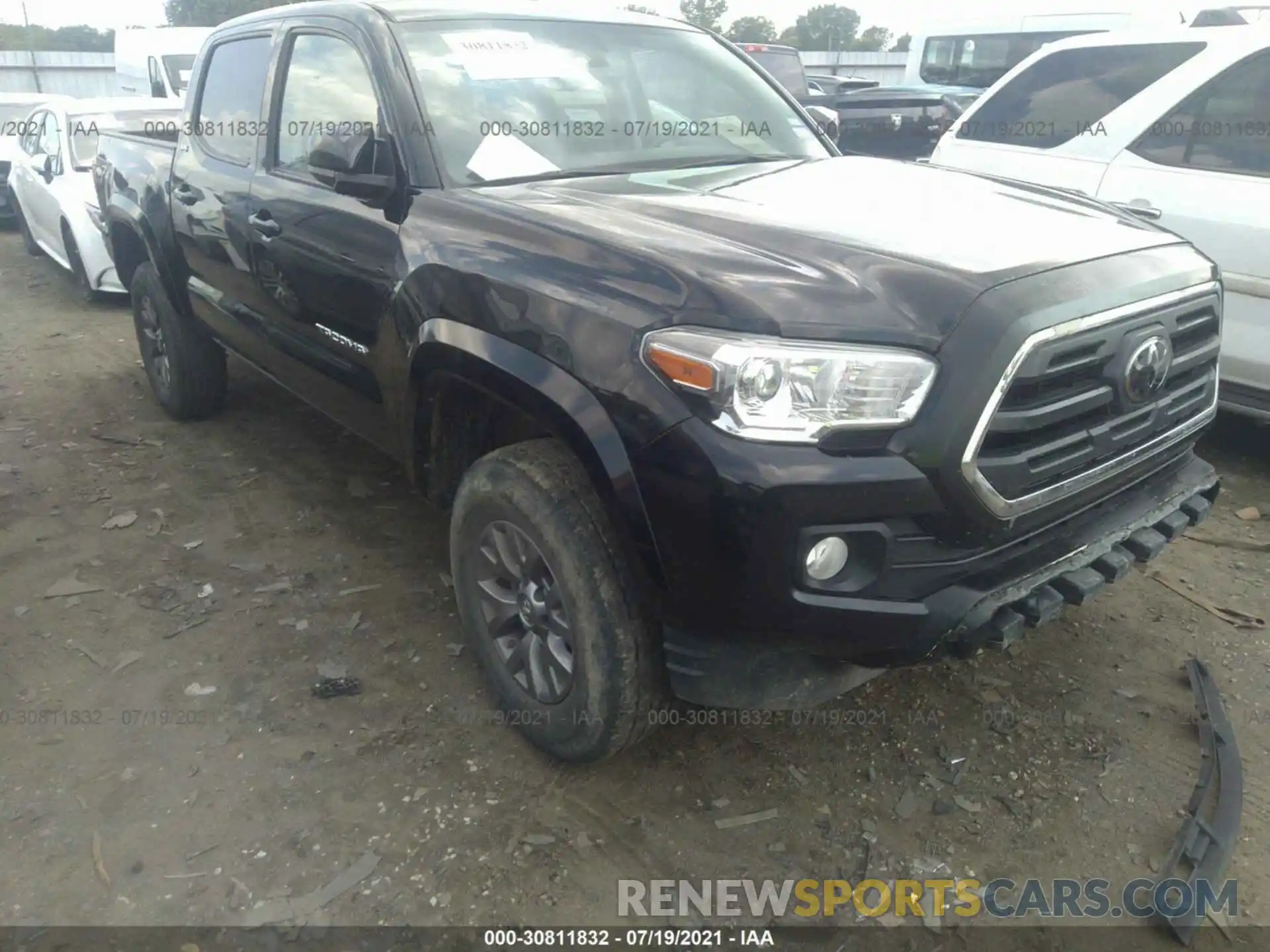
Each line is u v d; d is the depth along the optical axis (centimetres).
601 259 229
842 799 255
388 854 238
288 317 360
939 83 1311
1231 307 424
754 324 200
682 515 206
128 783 261
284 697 295
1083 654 313
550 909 224
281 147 361
